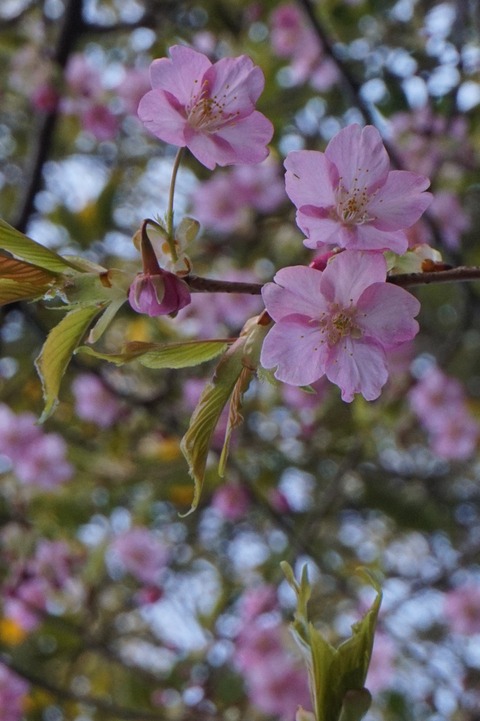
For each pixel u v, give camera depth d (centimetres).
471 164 410
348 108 469
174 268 136
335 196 133
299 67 449
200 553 560
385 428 482
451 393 482
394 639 484
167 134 139
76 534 481
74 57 455
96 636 487
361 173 133
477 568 556
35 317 426
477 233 502
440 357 520
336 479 465
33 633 463
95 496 489
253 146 141
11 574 461
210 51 458
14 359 520
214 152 140
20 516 462
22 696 415
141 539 468
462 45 369
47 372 133
